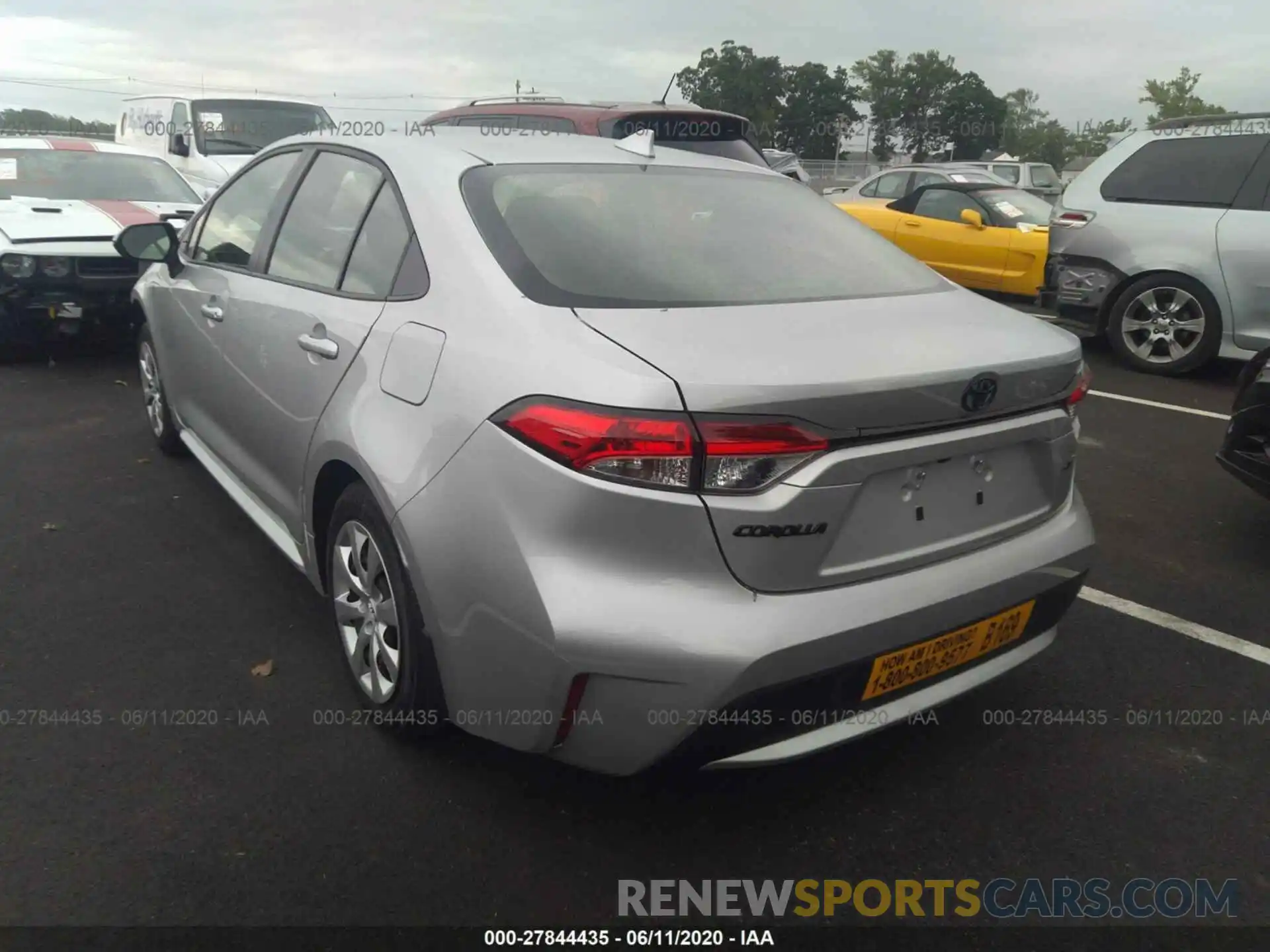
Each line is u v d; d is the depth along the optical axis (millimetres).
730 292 2609
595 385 2119
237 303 3580
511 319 2371
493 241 2586
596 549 2123
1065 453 2682
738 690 2107
